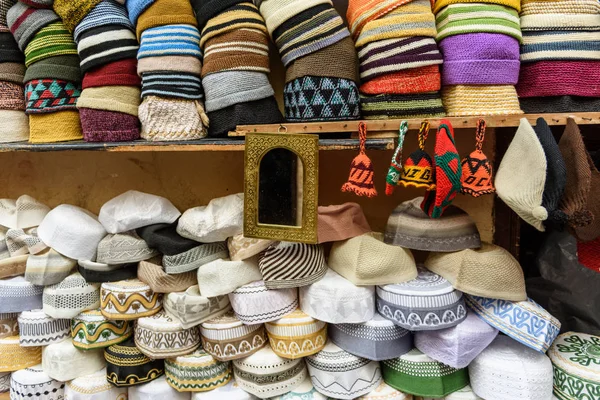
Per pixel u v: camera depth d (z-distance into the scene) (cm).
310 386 94
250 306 87
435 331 85
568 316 100
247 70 86
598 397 79
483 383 85
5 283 97
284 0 83
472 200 105
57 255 95
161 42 87
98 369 100
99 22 88
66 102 94
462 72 81
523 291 85
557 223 72
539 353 86
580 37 81
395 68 80
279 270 86
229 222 88
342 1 100
